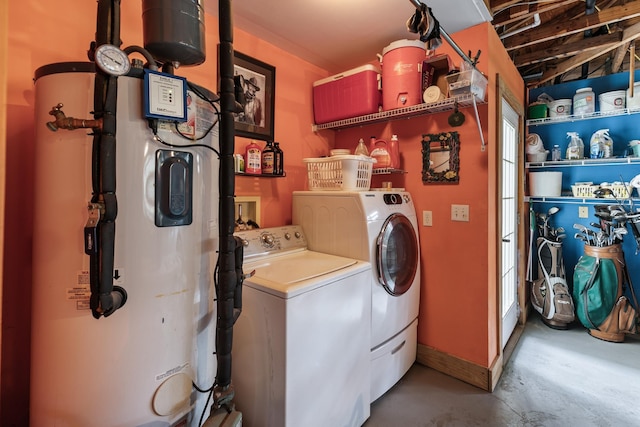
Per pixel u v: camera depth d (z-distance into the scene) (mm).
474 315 2064
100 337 953
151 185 1009
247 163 2043
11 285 1283
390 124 2469
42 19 1346
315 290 1414
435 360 2244
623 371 2189
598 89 3021
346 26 2061
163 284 1046
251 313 1437
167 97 1012
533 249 3184
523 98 3105
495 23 2215
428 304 2287
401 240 2102
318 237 2123
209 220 1194
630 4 2129
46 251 961
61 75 941
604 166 2955
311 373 1397
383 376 1940
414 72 2064
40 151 971
